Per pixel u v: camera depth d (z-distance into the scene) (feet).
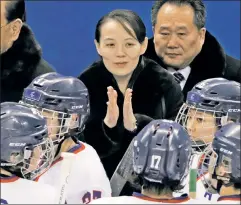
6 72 61.46
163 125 47.62
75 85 55.06
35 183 48.49
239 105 54.44
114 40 58.75
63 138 54.54
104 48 59.16
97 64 61.05
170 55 61.82
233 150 47.78
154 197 46.57
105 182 54.49
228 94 54.49
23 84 61.87
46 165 51.70
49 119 54.24
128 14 59.06
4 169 48.26
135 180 53.42
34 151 49.01
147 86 60.18
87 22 93.20
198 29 61.57
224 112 54.34
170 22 61.16
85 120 55.77
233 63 63.98
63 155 51.31
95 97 60.18
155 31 61.98
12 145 47.83
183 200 46.65
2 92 61.77
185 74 62.90
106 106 59.98
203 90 54.90
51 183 53.57
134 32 58.70
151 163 46.34
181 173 46.73
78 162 53.98
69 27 93.20
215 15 95.20
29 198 47.78
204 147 55.36
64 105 54.24
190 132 55.01
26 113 48.93
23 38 61.67
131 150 56.24
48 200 48.14
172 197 46.80
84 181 53.57
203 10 61.77
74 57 92.84
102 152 58.90
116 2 93.15
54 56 92.68
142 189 47.29
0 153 47.83
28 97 54.60
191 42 61.36
